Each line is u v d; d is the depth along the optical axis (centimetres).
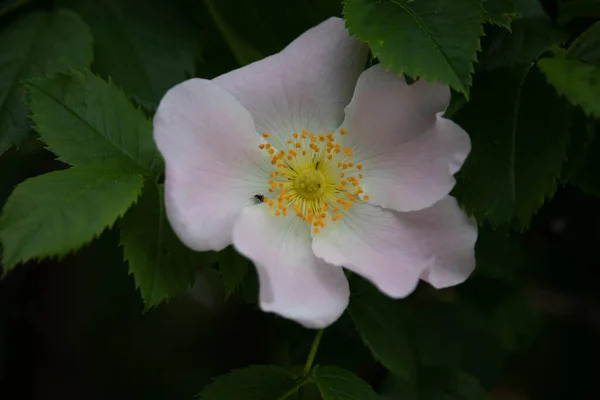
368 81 30
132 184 29
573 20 32
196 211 29
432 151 30
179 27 32
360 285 33
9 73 31
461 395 33
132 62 32
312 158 31
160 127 29
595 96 30
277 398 30
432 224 30
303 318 29
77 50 31
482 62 31
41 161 34
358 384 30
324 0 31
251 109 30
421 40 29
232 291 30
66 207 29
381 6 29
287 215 30
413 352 33
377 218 30
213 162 30
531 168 30
